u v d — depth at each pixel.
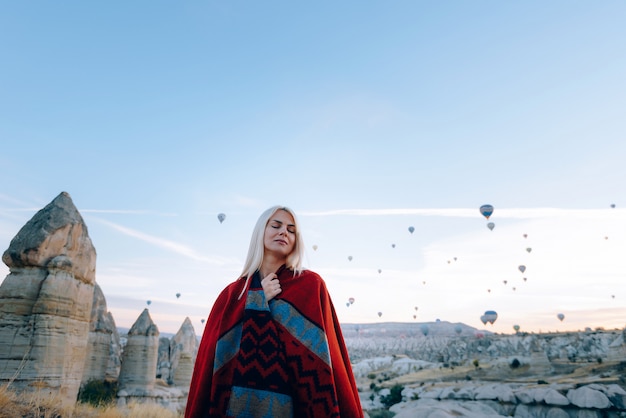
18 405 11.16
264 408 2.35
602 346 142.25
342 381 2.57
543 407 72.62
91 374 32.41
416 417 55.94
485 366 125.12
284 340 2.57
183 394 38.44
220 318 2.85
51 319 17.25
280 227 3.10
